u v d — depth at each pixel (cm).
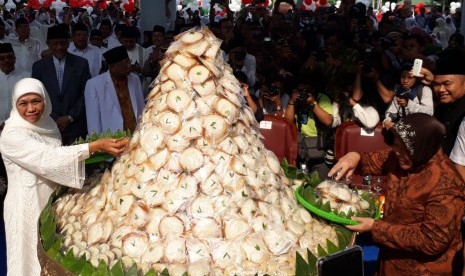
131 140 288
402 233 270
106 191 288
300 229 271
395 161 296
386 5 2534
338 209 295
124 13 2141
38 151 327
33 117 343
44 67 607
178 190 260
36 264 346
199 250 249
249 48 852
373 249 462
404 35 639
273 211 270
